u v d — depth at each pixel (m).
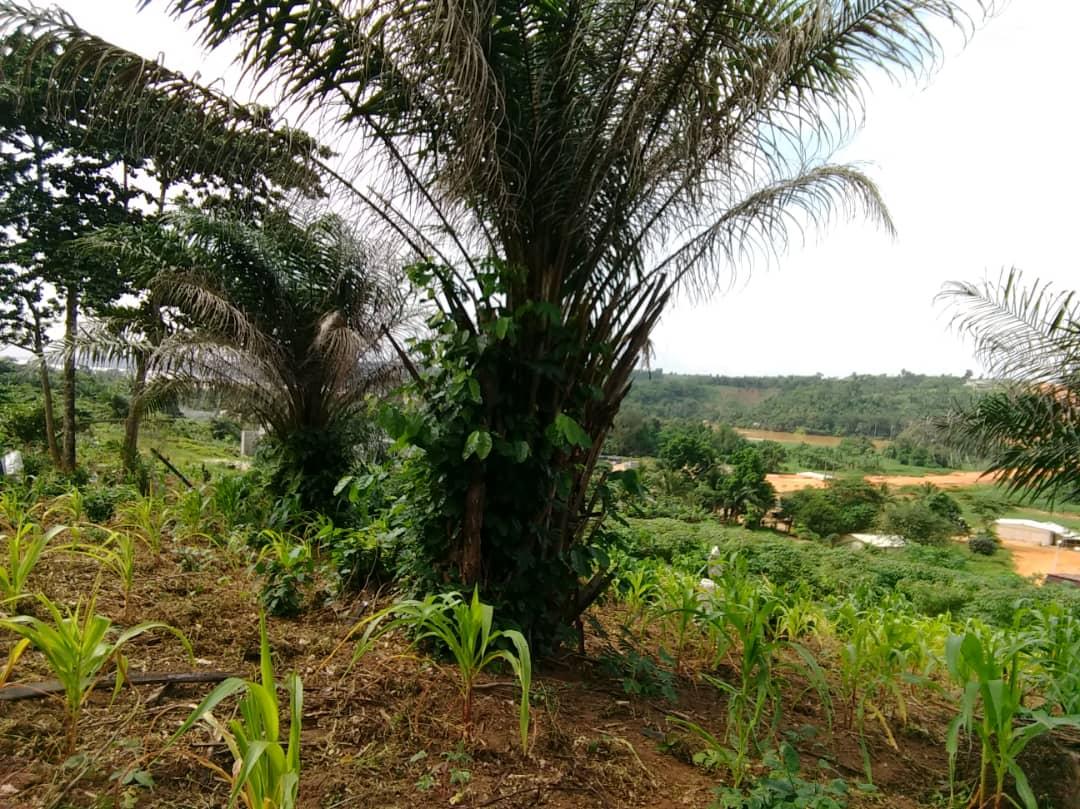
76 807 1.78
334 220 5.50
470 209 3.47
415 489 3.49
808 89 3.26
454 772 2.15
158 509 6.17
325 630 3.56
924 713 3.45
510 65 3.15
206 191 7.50
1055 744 2.74
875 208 3.37
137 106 2.90
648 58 3.02
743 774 2.36
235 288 6.86
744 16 2.88
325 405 7.16
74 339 6.96
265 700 1.56
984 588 18.34
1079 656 3.03
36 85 10.49
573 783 2.21
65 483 8.38
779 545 21.33
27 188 13.31
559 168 3.27
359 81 2.97
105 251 7.25
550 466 3.29
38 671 2.61
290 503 6.03
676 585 4.59
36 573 3.87
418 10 2.68
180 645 3.10
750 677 2.87
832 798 2.21
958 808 2.37
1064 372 5.95
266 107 3.00
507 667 3.16
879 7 2.84
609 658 3.35
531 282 3.37
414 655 3.06
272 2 2.58
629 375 3.66
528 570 3.30
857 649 3.16
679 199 3.61
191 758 2.06
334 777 2.07
